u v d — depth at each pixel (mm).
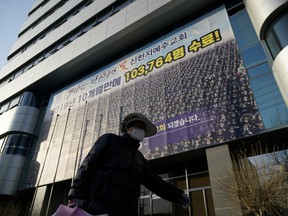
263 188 6656
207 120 10164
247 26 11773
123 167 1892
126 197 1813
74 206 1548
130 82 14883
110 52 18062
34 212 14383
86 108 16484
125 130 2275
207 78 11227
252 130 8805
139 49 16359
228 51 11297
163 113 11867
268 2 9953
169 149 10641
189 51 12977
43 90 22422
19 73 25812
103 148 1911
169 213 10258
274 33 9688
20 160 18203
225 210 7992
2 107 23953
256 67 10133
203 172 10375
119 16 17828
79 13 23453
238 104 9656
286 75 8414
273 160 8016
